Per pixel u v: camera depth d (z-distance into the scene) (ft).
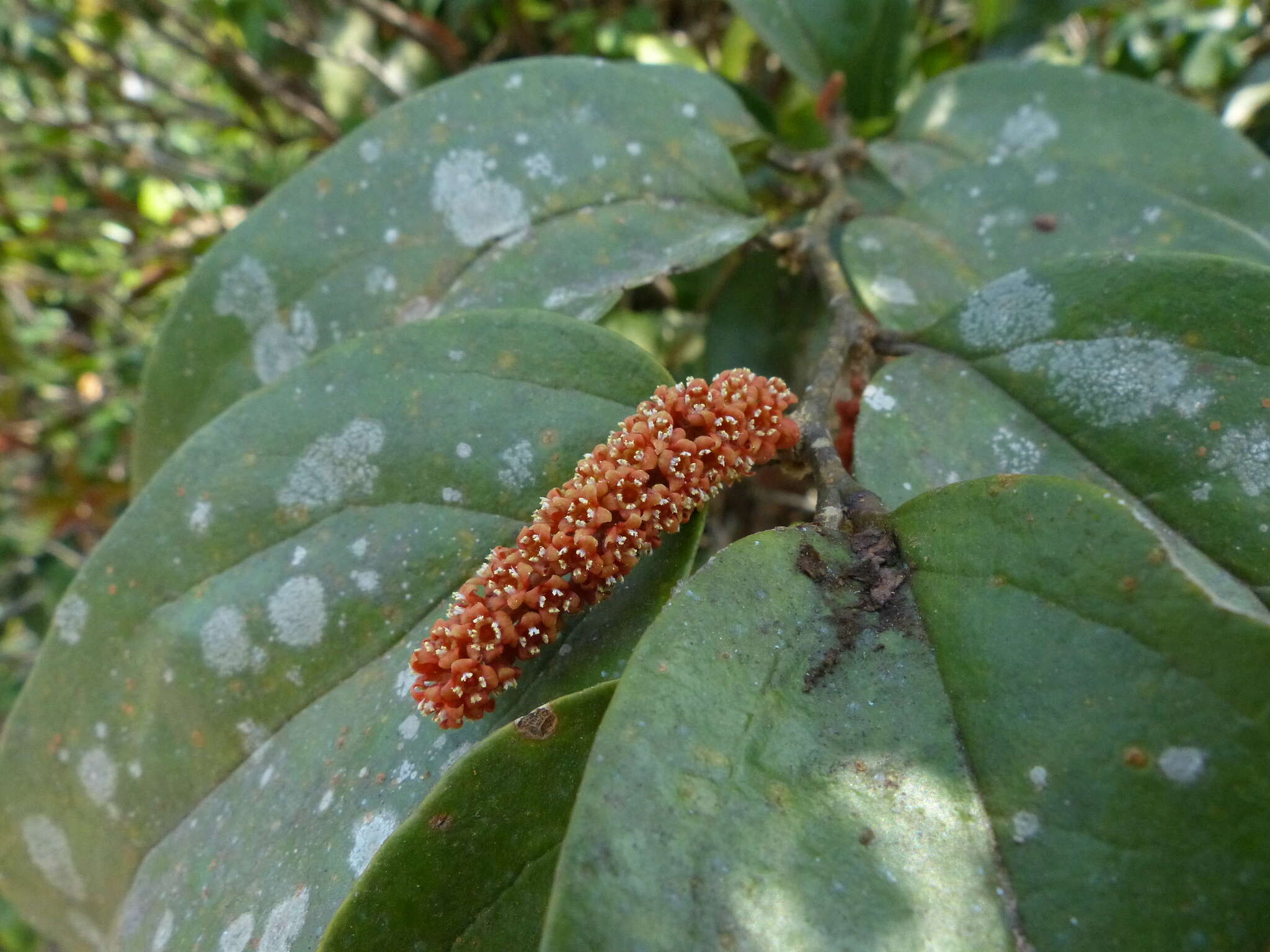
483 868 0.29
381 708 0.35
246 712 0.37
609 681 0.29
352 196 0.44
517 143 0.44
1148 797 0.23
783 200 0.57
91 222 1.00
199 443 0.38
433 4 0.74
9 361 0.96
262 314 0.44
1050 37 0.72
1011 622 0.26
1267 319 0.31
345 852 0.33
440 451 0.36
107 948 0.39
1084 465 0.33
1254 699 0.22
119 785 0.39
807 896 0.23
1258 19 0.67
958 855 0.24
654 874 0.23
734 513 0.69
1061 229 0.44
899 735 0.26
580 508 0.31
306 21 0.83
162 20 0.97
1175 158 0.47
